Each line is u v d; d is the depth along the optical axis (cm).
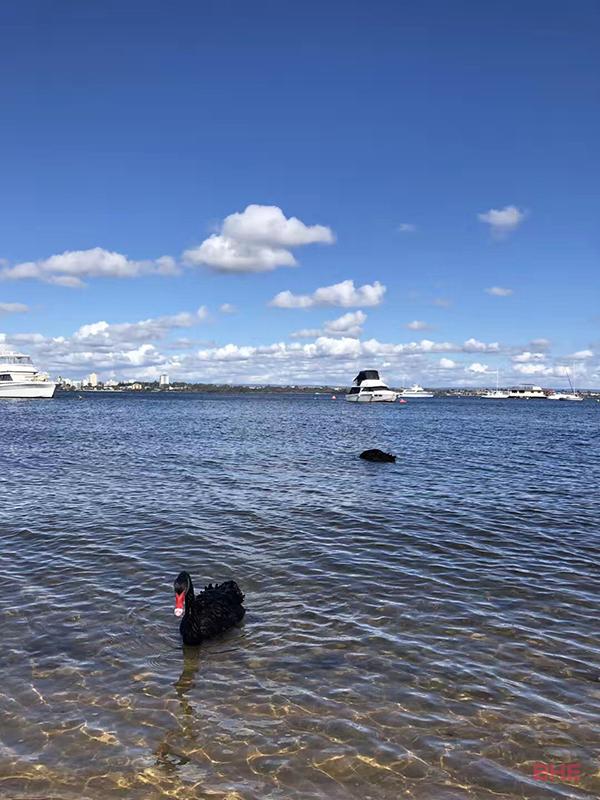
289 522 1652
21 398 12712
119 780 591
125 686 770
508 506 1881
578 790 586
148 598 1079
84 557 1312
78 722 686
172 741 654
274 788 584
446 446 3928
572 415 10525
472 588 1139
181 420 6994
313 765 619
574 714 712
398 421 7325
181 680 788
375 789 585
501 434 5184
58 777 594
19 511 1750
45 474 2453
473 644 898
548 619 994
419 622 977
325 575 1209
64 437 4300
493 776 604
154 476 2442
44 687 762
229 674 806
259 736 666
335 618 994
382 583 1164
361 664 834
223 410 10788
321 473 2578
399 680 790
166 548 1386
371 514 1758
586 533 1549
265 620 987
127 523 1617
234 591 1039
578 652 873
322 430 5453
